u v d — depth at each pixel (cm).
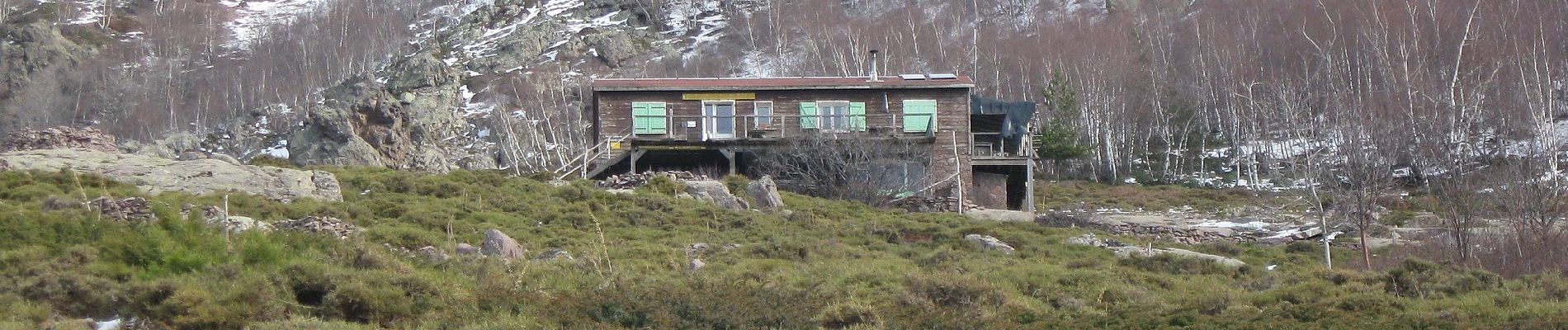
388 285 1609
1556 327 1441
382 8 11838
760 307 1500
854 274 1927
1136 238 2888
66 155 2852
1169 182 5566
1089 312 1714
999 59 7350
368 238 2214
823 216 2959
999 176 4059
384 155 5075
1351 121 4147
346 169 3281
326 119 4991
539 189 2978
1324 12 6806
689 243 2366
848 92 3909
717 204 2964
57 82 8406
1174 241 2952
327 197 2720
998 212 3400
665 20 10700
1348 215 2681
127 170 2720
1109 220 3388
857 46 7556
